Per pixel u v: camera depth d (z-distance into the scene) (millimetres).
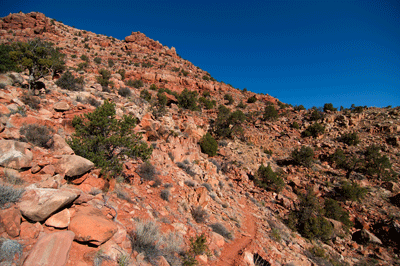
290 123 46250
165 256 5555
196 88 72938
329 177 27375
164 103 30312
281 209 17688
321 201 21625
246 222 13141
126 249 4832
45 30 79688
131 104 20109
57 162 6000
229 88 80625
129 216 6125
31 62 13133
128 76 65875
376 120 45562
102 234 4277
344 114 49906
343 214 18984
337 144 37156
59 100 13484
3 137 6457
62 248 3680
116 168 8016
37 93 13039
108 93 21516
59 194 4371
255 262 8172
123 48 95562
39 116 9633
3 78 12445
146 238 5371
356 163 28266
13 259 3240
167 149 15820
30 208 3896
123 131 9070
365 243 16516
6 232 3512
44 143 7195
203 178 15789
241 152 29656
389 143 36281
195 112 41438
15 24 74750
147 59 87875
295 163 31141
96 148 8219
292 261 9500
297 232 14703
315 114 47156
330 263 11500
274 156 34188
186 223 8469
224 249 8414
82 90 18938
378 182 26766
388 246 16109
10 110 8609
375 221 19234
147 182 9734
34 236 3775
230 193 17500
